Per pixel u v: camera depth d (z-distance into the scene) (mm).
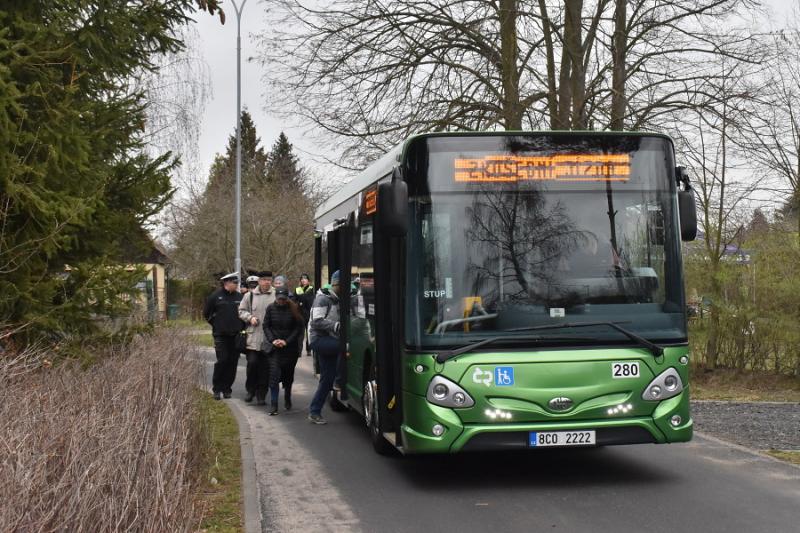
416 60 17766
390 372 8148
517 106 17156
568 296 7398
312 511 6797
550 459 8859
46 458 4012
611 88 17094
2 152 7949
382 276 8156
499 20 17281
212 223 43375
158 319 11375
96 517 3719
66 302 8664
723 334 15734
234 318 13953
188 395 7527
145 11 10023
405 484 7758
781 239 15430
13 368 5992
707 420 11375
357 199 10328
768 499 6902
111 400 5637
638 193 7680
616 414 7262
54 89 8828
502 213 7508
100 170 9602
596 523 6285
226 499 6984
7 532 3383
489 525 6293
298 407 13180
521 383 7191
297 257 44875
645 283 7512
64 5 9086
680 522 6250
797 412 12094
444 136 7559
